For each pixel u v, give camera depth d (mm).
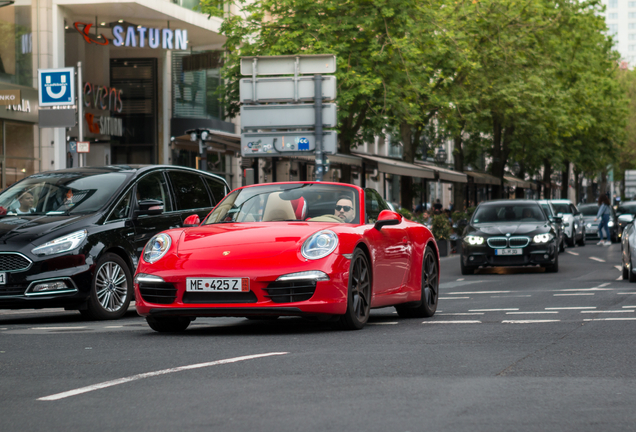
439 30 30219
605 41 52969
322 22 27344
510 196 65312
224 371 6180
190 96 36625
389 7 27438
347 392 5363
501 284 16859
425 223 29500
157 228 11625
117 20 30891
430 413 4766
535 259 19750
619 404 5012
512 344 7609
